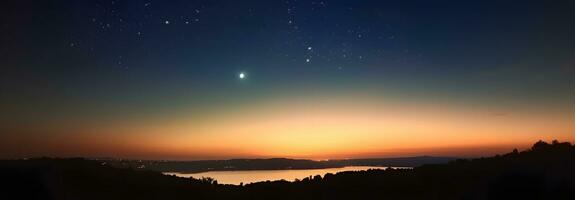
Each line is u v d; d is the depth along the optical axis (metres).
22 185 20.17
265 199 25.05
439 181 24.98
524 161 25.53
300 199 24.56
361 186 26.17
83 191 24.47
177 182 29.80
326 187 26.81
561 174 19.42
